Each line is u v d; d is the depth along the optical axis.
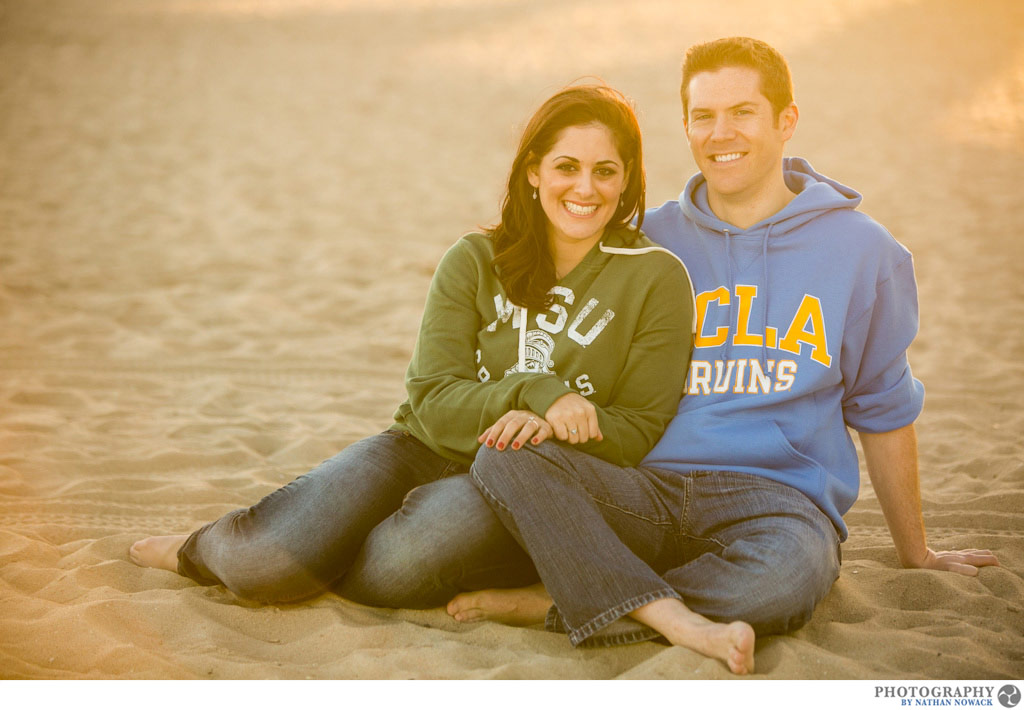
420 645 2.63
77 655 2.53
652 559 2.71
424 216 9.75
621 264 2.87
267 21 24.19
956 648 2.59
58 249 8.05
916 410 2.97
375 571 2.77
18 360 5.58
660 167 11.55
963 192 10.59
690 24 24.39
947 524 3.61
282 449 4.41
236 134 13.40
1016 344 6.17
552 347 2.87
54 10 23.52
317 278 7.60
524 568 2.78
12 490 3.80
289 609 2.83
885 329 2.90
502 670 2.44
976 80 17.88
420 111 15.36
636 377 2.83
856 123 14.41
